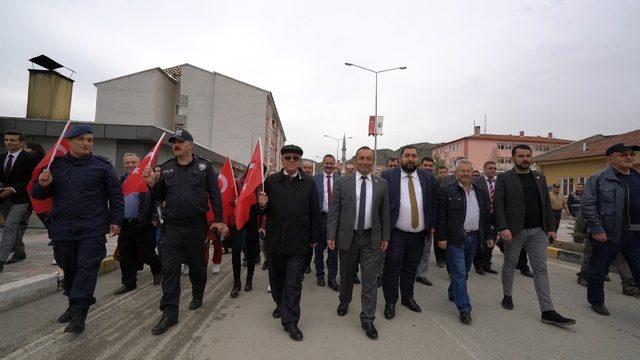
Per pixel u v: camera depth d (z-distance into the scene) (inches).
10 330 147.6
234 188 215.3
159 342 141.5
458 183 184.7
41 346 134.4
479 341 151.2
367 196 166.1
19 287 175.5
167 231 162.7
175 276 160.1
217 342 143.0
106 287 215.0
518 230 182.7
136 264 211.0
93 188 149.9
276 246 157.5
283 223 156.9
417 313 186.2
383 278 184.2
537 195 183.5
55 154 152.7
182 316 171.5
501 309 194.5
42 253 266.2
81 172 148.6
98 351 131.9
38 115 526.6
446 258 186.7
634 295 226.2
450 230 181.5
